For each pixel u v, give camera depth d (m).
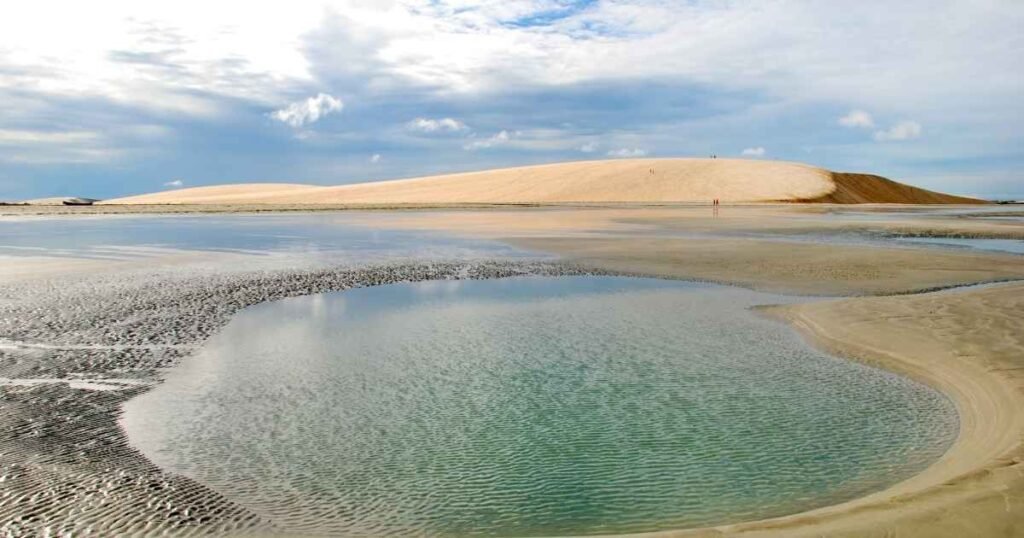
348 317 13.33
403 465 6.69
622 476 6.45
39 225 38.03
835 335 11.46
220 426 7.67
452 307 14.34
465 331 12.16
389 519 5.66
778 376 9.45
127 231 33.62
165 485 6.16
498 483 6.31
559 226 36.62
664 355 10.53
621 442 7.22
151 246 25.70
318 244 27.06
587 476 6.45
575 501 5.98
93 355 10.33
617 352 10.70
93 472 6.38
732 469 6.58
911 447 7.05
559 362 10.16
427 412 8.12
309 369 9.84
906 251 23.22
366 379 9.37
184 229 35.34
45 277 17.14
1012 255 22.05
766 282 17.20
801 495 6.06
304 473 6.50
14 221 41.94
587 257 22.25
